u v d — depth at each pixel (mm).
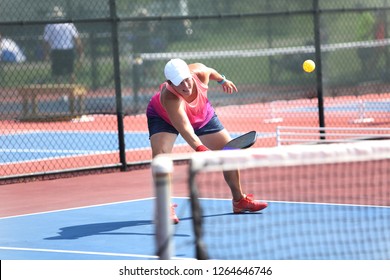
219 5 30312
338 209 14320
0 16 28875
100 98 31141
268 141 24797
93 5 28125
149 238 13055
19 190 18547
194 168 7625
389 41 26828
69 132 30047
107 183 19109
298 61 27000
